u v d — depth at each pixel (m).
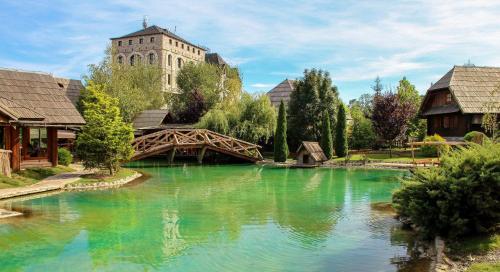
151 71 57.94
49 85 25.77
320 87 40.22
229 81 57.03
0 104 19.56
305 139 39.56
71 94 42.94
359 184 21.64
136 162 36.62
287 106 43.75
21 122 20.50
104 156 22.28
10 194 16.58
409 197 11.13
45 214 13.81
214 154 37.78
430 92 37.84
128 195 17.86
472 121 33.53
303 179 24.03
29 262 9.03
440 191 10.17
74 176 22.11
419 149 37.22
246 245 10.30
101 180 20.95
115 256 9.47
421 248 9.92
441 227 10.20
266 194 18.23
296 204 15.73
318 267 8.75
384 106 36.00
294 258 9.32
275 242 10.54
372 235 11.16
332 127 39.72
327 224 12.45
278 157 34.94
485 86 34.84
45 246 10.20
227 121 38.47
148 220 13.01
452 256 8.75
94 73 45.62
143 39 74.44
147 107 50.50
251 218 13.30
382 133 36.12
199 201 16.41
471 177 9.98
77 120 24.72
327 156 34.75
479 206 9.71
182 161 37.56
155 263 8.99
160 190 19.45
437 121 38.06
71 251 9.80
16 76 24.56
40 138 24.58
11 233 11.39
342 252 9.72
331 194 18.25
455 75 35.62
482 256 8.49
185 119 47.12
